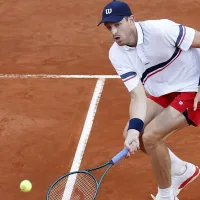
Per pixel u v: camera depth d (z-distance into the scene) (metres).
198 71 21.31
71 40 40.41
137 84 21.09
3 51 39.19
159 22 20.09
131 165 25.64
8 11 46.03
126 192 24.12
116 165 25.70
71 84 33.81
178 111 21.06
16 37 41.34
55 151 27.09
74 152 26.92
